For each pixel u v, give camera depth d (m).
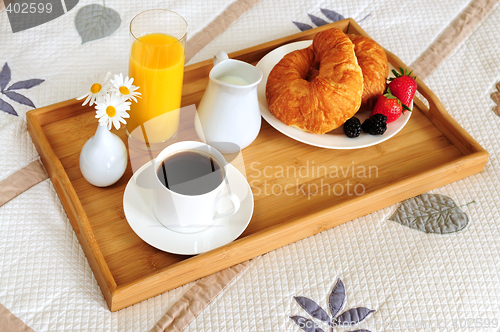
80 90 1.28
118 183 1.16
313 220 1.13
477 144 1.22
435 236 1.17
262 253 1.13
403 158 1.22
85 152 1.12
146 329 1.08
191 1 1.42
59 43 1.34
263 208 1.16
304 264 1.13
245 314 1.09
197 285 1.11
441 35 1.43
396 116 1.23
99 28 1.37
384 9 1.46
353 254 1.15
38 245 1.12
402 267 1.14
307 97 1.19
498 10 1.48
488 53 1.40
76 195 1.11
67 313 1.08
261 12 1.43
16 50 1.32
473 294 1.12
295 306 1.10
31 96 1.26
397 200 1.19
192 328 1.08
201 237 1.11
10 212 1.14
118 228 1.12
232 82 1.15
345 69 1.19
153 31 1.16
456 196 1.21
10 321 1.07
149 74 1.12
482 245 1.16
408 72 1.29
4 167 1.18
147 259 1.10
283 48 1.30
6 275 1.09
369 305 1.11
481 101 1.33
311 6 1.45
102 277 1.07
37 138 1.16
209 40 1.37
